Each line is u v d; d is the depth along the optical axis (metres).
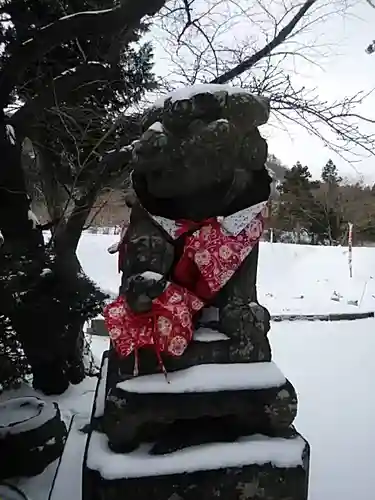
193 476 1.87
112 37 4.67
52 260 4.27
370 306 10.98
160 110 2.05
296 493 1.93
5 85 3.76
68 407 4.12
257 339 2.10
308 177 23.22
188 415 1.95
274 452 1.95
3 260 3.71
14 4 4.44
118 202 6.34
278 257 15.36
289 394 2.03
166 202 2.01
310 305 10.98
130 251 2.05
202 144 1.85
